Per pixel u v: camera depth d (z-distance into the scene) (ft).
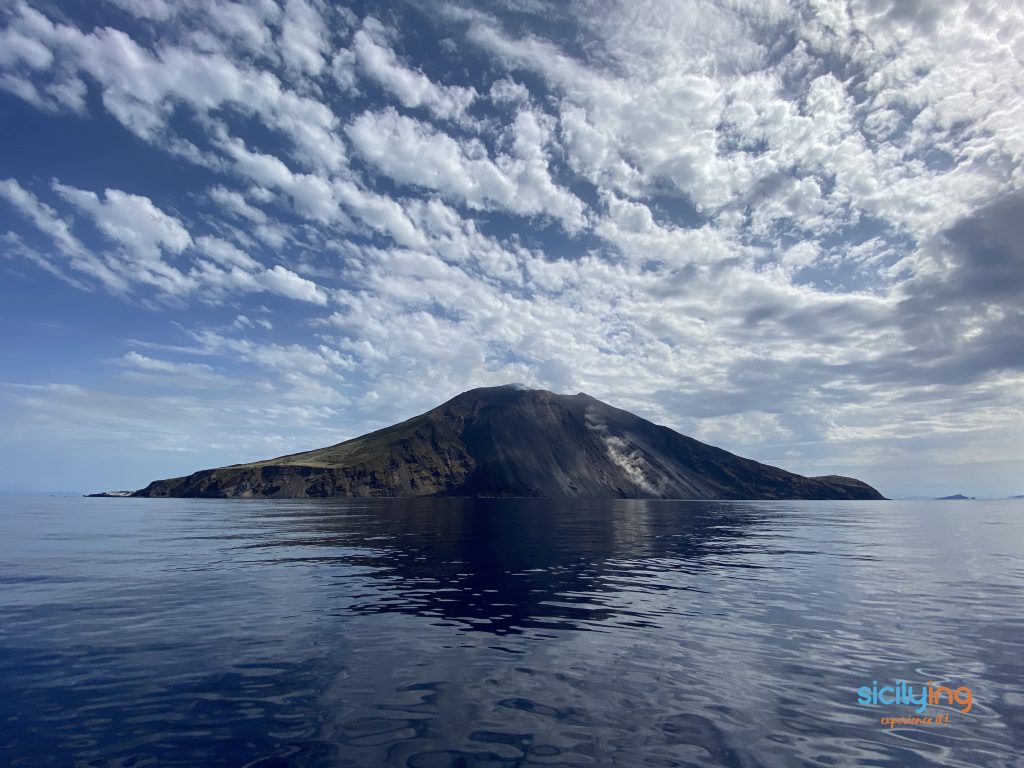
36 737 36.19
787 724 39.96
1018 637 63.36
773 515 423.23
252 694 44.32
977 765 34.58
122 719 39.27
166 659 52.85
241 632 62.64
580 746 36.04
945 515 442.91
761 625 68.28
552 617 71.31
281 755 34.27
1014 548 170.50
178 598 81.20
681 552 151.74
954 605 81.71
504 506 496.64
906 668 52.29
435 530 213.05
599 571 112.88
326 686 46.29
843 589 94.94
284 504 517.14
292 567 113.70
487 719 40.04
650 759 34.37
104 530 205.46
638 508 522.06
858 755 35.58
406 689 45.83
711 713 41.65
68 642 58.03
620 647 58.18
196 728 38.01
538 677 48.93
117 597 81.56
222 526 229.45
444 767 32.86
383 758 33.99
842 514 452.35
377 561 123.54
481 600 81.61
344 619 69.15
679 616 72.69
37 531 199.62
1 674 48.16
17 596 81.82
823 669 51.88
